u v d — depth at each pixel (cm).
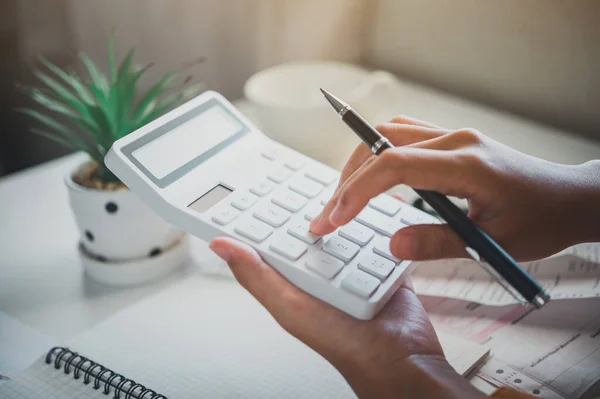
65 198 86
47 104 69
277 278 50
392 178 46
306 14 115
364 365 48
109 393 55
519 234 50
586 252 71
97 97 68
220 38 112
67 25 104
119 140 56
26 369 57
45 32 103
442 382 46
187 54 111
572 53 98
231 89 117
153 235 69
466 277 70
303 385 57
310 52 120
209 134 63
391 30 116
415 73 116
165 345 61
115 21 107
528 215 49
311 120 85
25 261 74
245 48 113
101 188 66
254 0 110
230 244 50
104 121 64
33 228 80
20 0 99
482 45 106
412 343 49
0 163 109
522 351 59
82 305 67
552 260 70
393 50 117
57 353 58
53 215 82
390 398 46
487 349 58
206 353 60
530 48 101
